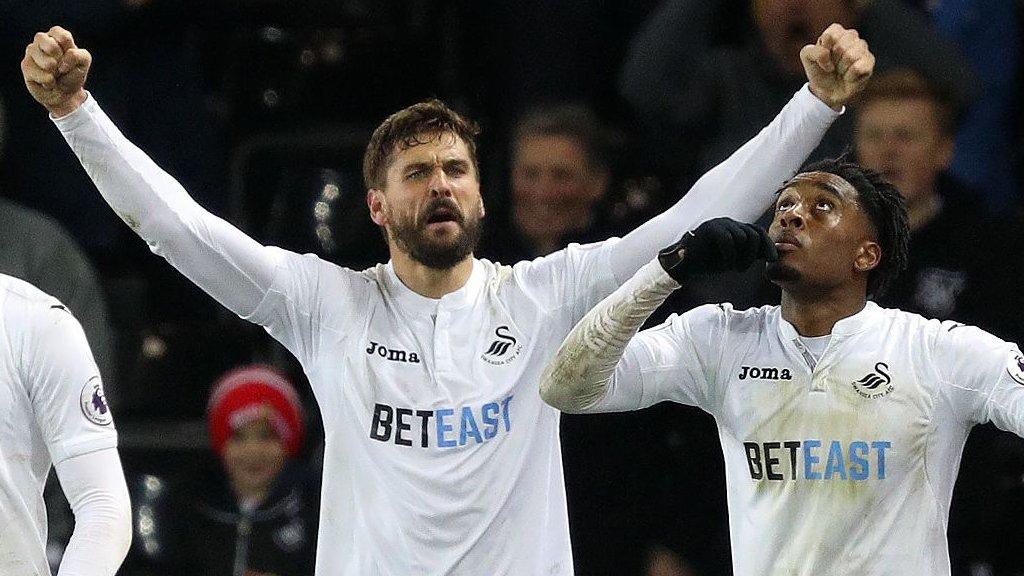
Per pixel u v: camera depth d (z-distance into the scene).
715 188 20.03
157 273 33.72
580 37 33.25
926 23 30.16
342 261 31.97
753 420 19.30
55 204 32.72
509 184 30.41
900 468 18.88
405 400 19.70
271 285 20.02
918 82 27.66
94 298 29.69
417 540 19.50
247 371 29.30
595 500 27.22
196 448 31.11
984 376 18.91
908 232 19.95
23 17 32.31
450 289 20.17
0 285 18.94
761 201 19.98
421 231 19.73
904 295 27.23
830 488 18.92
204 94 33.66
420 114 20.03
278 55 34.03
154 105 32.94
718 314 19.84
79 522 18.39
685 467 27.23
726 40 30.94
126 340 32.53
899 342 19.27
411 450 19.58
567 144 28.39
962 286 27.08
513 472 19.64
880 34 30.02
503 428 19.67
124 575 28.94
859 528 18.91
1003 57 32.66
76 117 19.30
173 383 32.53
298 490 29.06
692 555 27.23
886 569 18.80
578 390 18.61
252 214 33.00
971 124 32.34
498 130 33.31
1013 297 26.89
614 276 20.19
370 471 19.72
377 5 34.19
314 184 32.78
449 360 19.84
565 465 27.27
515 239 28.86
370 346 19.94
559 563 19.92
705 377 19.66
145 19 32.84
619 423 27.20
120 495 18.66
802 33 29.69
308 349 20.22
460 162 19.92
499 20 33.72
